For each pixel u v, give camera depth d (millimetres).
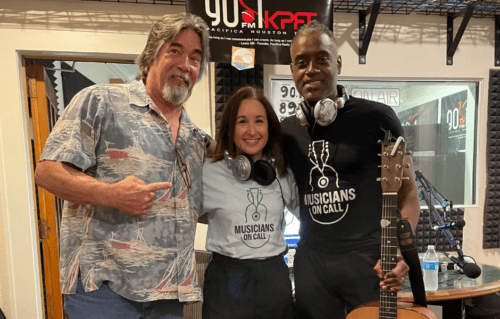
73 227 1145
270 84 2484
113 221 1120
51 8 2150
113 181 1129
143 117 1173
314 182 1384
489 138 2645
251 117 1367
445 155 2668
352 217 1323
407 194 1334
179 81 1157
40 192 2451
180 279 1183
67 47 2178
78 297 1130
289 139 1480
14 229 2229
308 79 1327
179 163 1226
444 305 1770
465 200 2697
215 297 1334
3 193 2207
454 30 2543
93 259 1119
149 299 1134
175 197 1202
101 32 2201
